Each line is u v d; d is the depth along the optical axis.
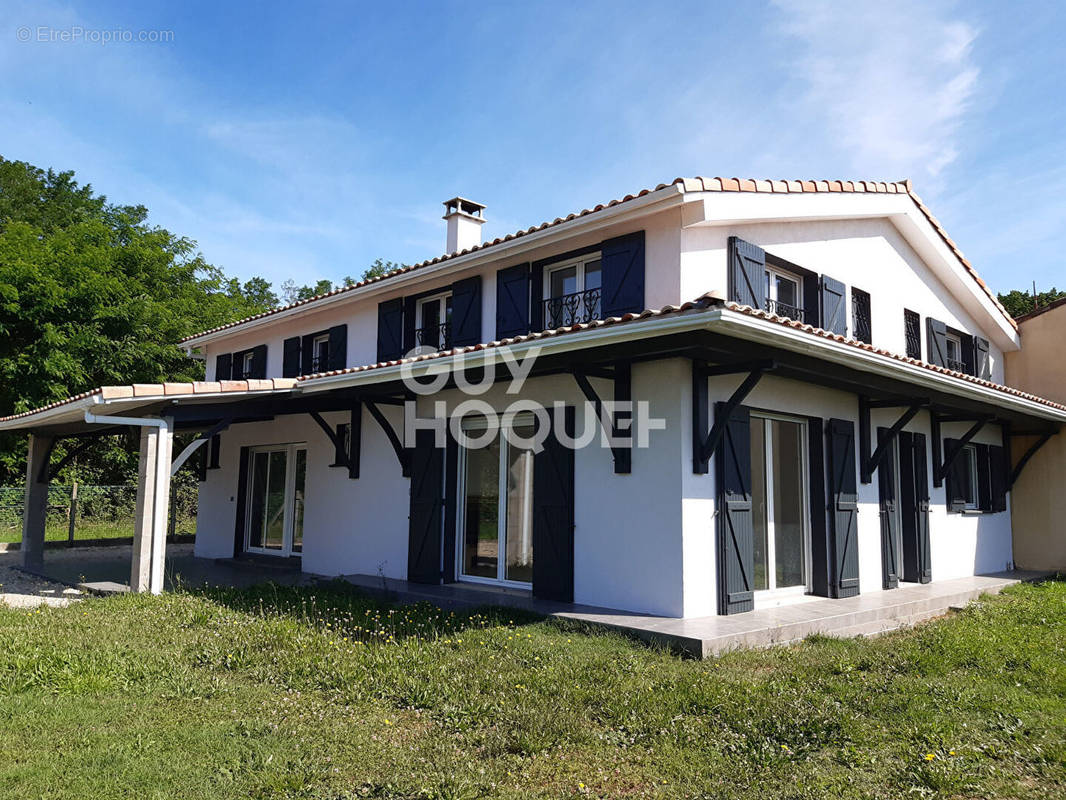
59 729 3.62
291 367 12.84
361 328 11.40
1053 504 11.63
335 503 10.13
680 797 3.08
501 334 8.97
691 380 6.52
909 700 4.27
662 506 6.43
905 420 8.16
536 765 3.37
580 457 7.18
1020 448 12.07
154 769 3.17
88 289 17.30
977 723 3.97
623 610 6.61
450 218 11.81
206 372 15.29
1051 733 3.81
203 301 22.41
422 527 8.50
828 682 4.59
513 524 8.02
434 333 10.42
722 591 6.48
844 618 6.61
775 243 8.38
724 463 6.65
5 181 23.48
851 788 3.15
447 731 3.78
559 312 8.62
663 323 5.19
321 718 3.90
